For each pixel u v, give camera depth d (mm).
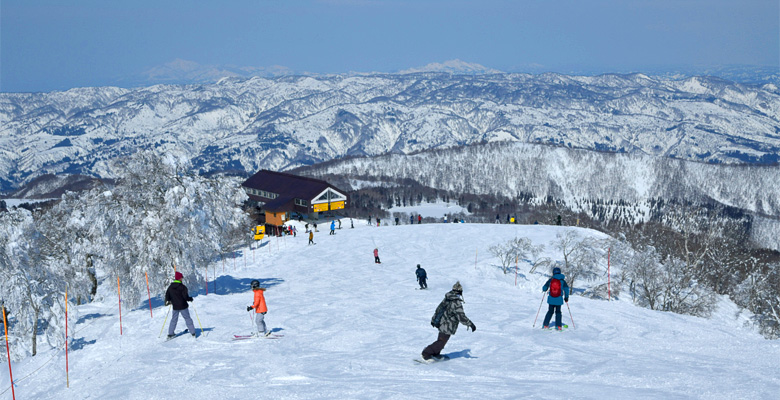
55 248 31984
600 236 59375
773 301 42125
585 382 9398
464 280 35250
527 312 19750
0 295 20547
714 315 42031
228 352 14398
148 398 10188
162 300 29922
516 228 65250
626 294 41812
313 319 19578
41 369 15305
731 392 8148
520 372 10438
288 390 9805
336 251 54500
